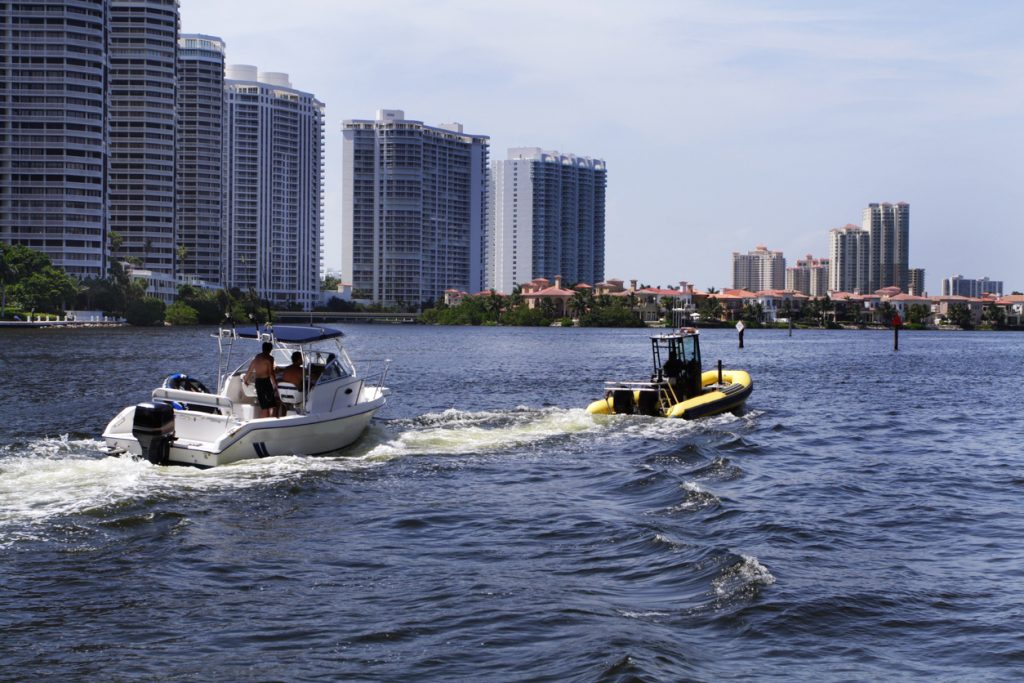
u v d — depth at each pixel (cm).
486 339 13775
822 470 2366
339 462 2236
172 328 16950
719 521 1755
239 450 2078
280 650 1123
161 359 7006
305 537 1611
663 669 1059
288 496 1880
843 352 10231
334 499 1888
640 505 1884
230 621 1216
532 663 1083
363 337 14600
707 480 2184
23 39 18125
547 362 7494
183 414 2080
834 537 1656
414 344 11619
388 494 1948
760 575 1370
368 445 2503
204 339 11094
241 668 1071
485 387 4906
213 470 2031
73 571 1404
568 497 1948
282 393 2292
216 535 1605
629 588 1349
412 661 1091
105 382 4788
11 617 1221
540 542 1598
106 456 2131
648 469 2222
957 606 1291
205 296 19938
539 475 2181
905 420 3550
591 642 1136
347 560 1486
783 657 1117
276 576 1402
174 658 1098
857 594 1327
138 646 1133
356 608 1265
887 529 1725
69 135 18325
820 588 1351
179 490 1875
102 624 1202
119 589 1331
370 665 1080
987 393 4812
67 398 3919
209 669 1068
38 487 1859
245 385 2331
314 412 2292
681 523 1741
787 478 2238
